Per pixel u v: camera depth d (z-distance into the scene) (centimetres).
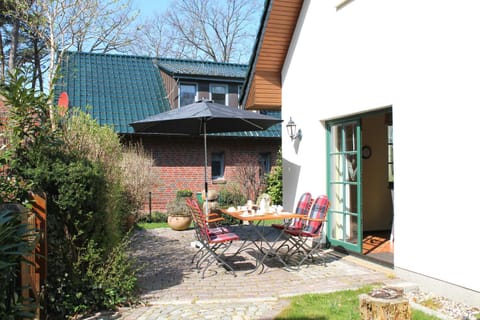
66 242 452
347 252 741
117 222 576
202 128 966
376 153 983
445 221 517
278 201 1323
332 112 758
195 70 1764
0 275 318
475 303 477
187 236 1012
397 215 595
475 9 480
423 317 439
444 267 518
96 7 1145
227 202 1461
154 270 654
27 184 423
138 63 1889
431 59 540
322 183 805
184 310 463
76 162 464
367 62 665
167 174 1589
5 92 451
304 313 443
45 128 464
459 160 498
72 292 450
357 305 466
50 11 1073
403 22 589
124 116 1566
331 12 761
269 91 989
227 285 563
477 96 477
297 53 884
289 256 739
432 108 538
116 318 442
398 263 591
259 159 1736
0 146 456
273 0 838
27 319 381
